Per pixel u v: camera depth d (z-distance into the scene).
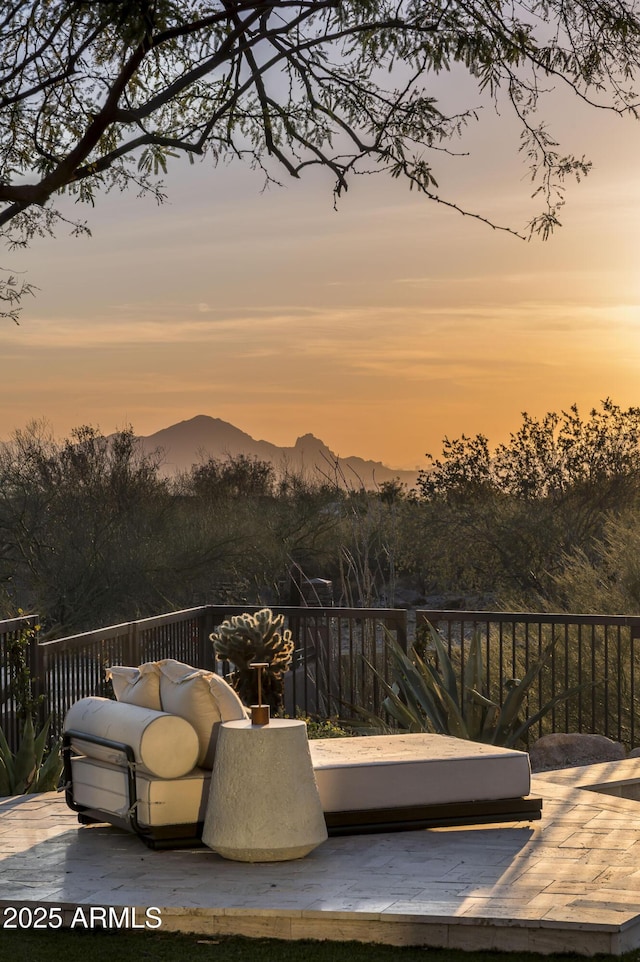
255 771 5.21
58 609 20.11
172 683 5.81
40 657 7.80
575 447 23.12
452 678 8.91
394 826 5.84
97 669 8.45
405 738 6.62
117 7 5.48
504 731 8.55
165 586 21.20
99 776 5.89
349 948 4.50
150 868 5.25
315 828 5.29
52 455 22.16
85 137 5.66
